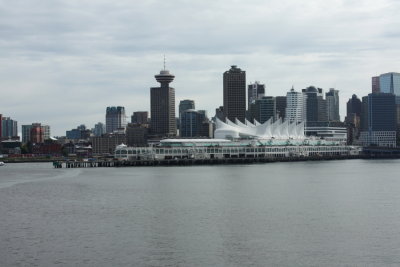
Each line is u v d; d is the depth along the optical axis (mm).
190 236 95125
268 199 140375
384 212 117938
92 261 80188
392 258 80500
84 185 185125
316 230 98875
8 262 79875
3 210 125312
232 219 110500
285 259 80562
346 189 164000
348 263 78375
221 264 78625
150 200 140750
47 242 91250
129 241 91688
